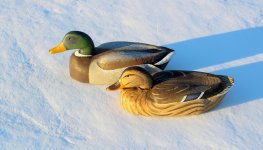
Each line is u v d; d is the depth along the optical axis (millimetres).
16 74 6684
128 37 7695
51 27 7832
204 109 5953
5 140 5547
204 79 5891
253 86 6633
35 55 7121
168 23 8086
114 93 6414
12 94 6301
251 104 6277
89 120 5938
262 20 8281
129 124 5891
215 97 5855
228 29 7988
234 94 6449
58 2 8516
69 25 7926
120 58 6301
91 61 6414
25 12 8172
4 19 7918
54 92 6383
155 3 8609
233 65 7105
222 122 5957
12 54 7082
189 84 5793
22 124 5809
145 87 5863
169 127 5855
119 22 8055
